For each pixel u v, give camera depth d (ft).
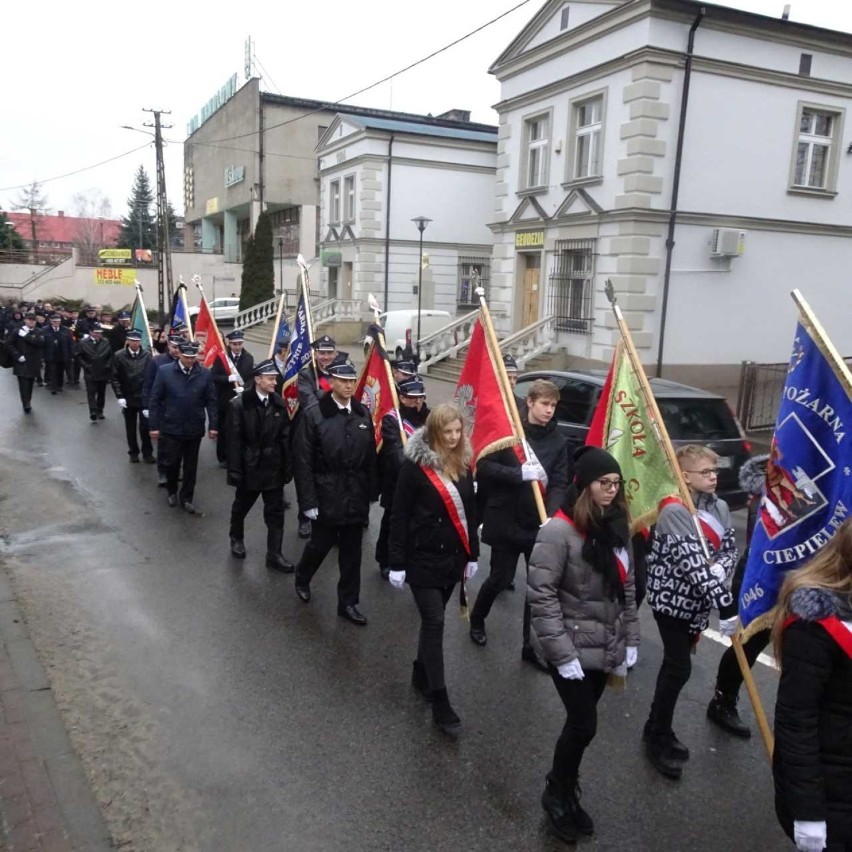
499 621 19.44
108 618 18.76
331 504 18.39
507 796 12.30
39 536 25.04
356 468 18.56
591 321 60.64
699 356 59.57
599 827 11.67
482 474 17.01
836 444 10.25
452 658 17.22
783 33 57.31
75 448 38.52
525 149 68.59
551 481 17.35
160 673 16.06
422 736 13.96
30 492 30.17
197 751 13.29
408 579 14.55
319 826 11.47
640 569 14.07
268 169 138.51
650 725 13.53
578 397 27.14
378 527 27.66
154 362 32.71
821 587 7.84
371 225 96.53
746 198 59.26
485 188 101.96
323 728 14.14
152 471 34.27
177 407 27.71
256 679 15.94
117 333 49.21
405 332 77.87
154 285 150.41
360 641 17.90
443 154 98.73
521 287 70.90
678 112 55.67
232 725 14.16
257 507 29.27
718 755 13.71
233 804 11.91
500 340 66.23
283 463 22.35
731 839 11.48
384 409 21.72
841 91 60.95
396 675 16.28
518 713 14.85
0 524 26.17
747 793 12.61
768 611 10.98
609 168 58.13
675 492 13.32
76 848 10.71
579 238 61.57
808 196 61.72
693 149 56.54
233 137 148.77
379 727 14.23
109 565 22.52
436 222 99.76
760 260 60.70
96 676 15.81
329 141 104.99
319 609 19.75
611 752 13.69
